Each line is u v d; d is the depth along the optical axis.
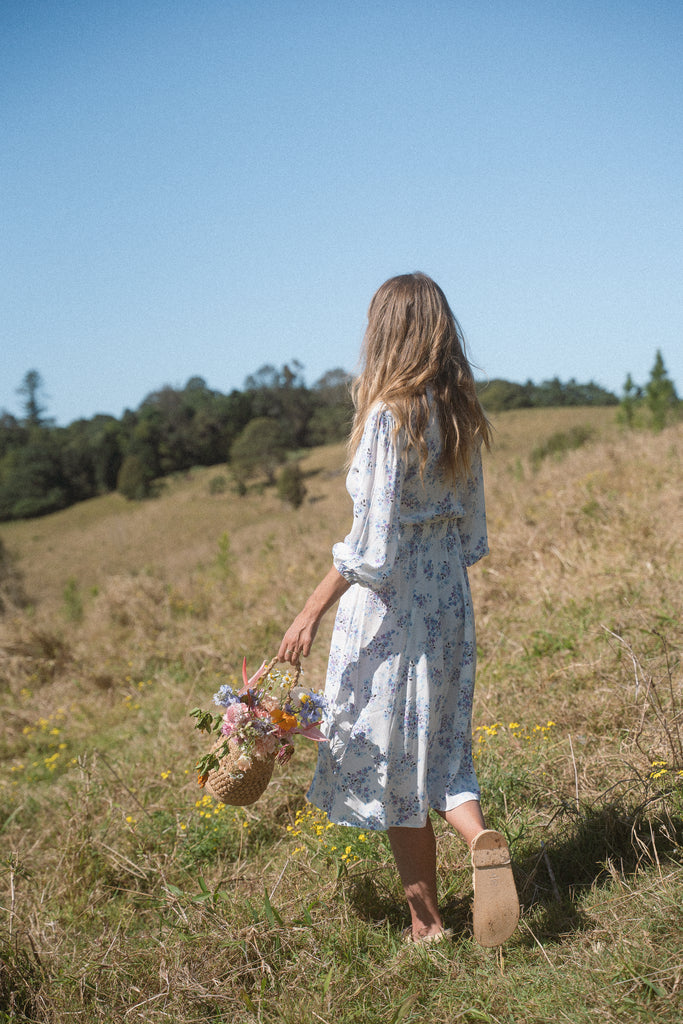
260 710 2.23
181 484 85.69
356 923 2.35
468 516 2.40
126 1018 2.07
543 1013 1.79
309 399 111.75
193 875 2.93
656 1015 1.71
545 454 21.23
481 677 4.29
